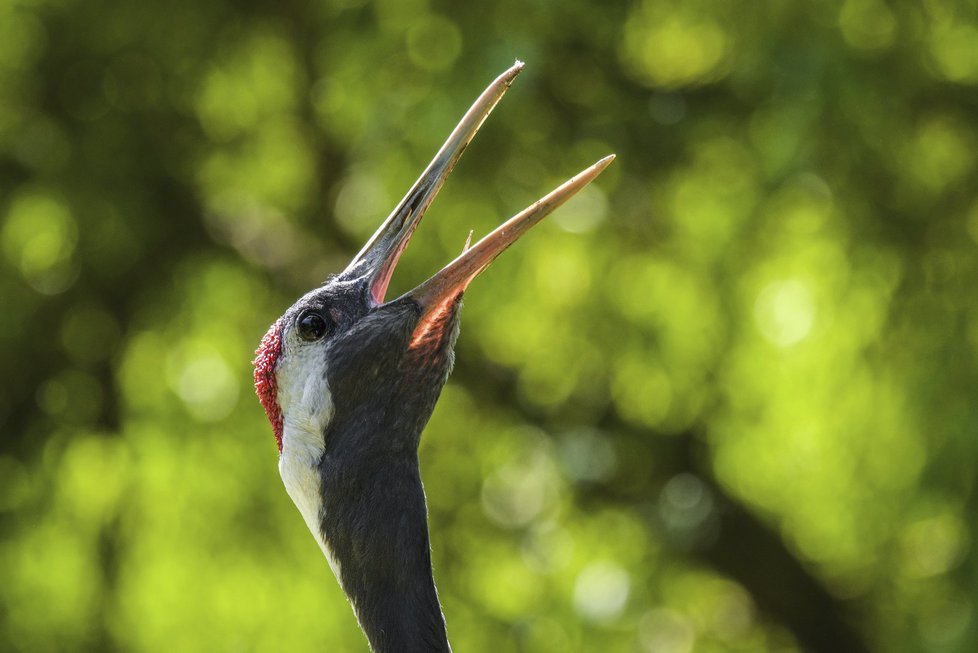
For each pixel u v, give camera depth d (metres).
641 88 11.45
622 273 12.14
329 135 12.32
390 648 5.66
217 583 12.62
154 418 12.57
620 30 11.02
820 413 11.91
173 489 12.60
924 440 11.08
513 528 12.65
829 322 11.45
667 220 11.75
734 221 11.52
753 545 12.58
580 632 12.25
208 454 12.54
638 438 12.70
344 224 12.23
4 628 12.31
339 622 12.45
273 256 12.64
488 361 12.87
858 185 10.96
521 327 12.62
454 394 12.85
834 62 10.27
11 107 11.87
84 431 12.54
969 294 10.92
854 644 12.73
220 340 12.64
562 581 12.38
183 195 12.35
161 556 12.59
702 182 11.66
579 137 11.31
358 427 5.86
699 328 12.03
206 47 12.05
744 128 11.21
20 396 12.43
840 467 11.87
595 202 11.55
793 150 10.14
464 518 12.78
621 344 12.33
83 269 12.17
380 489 5.81
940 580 11.55
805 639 12.73
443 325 6.01
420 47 11.11
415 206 6.32
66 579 12.66
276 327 6.20
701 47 11.55
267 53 12.48
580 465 12.38
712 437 12.45
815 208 11.02
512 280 11.70
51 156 11.76
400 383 5.91
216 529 12.61
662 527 12.45
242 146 12.61
